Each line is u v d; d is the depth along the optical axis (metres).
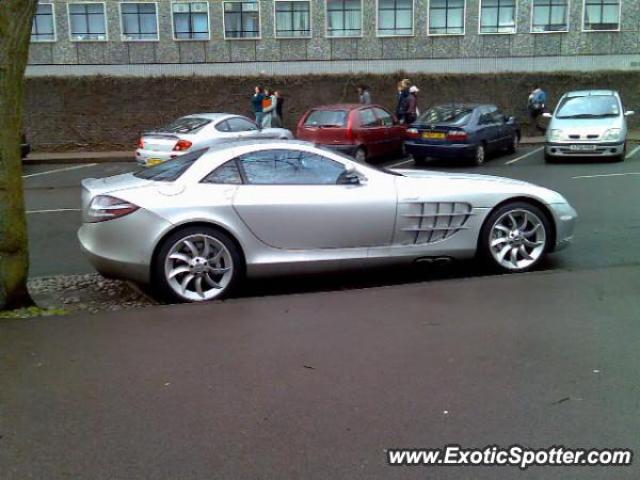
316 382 3.87
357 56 32.19
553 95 24.98
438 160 17.34
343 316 4.98
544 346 4.33
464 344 4.39
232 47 32.16
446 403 3.60
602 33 31.52
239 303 5.36
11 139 5.11
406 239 6.27
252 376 3.97
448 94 24.72
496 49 31.89
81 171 17.62
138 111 22.97
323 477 2.96
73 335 4.67
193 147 13.87
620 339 4.42
